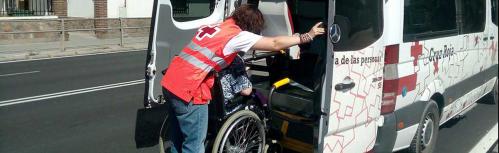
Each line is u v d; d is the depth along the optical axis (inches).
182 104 153.1
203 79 151.9
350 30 148.3
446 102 206.5
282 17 187.6
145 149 215.8
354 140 157.8
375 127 165.3
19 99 308.2
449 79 205.6
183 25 191.9
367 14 155.0
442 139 230.8
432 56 187.5
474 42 230.8
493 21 260.5
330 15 142.5
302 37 150.3
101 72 438.0
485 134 239.0
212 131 166.7
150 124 255.1
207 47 150.2
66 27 689.0
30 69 452.8
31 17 699.4
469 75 230.2
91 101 306.2
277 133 179.8
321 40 189.2
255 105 173.5
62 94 326.6
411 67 173.5
